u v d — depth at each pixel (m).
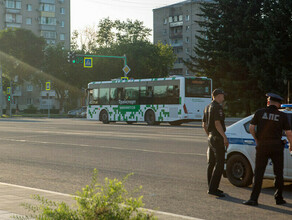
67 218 4.20
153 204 7.41
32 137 21.31
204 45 50.00
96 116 35.53
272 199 7.77
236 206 7.24
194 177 10.15
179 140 18.78
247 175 8.73
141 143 17.78
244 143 8.77
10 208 6.57
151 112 31.59
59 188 8.97
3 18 100.81
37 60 73.31
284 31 43.25
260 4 46.44
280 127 7.05
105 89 34.94
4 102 97.62
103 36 77.06
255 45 44.16
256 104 45.78
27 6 103.38
